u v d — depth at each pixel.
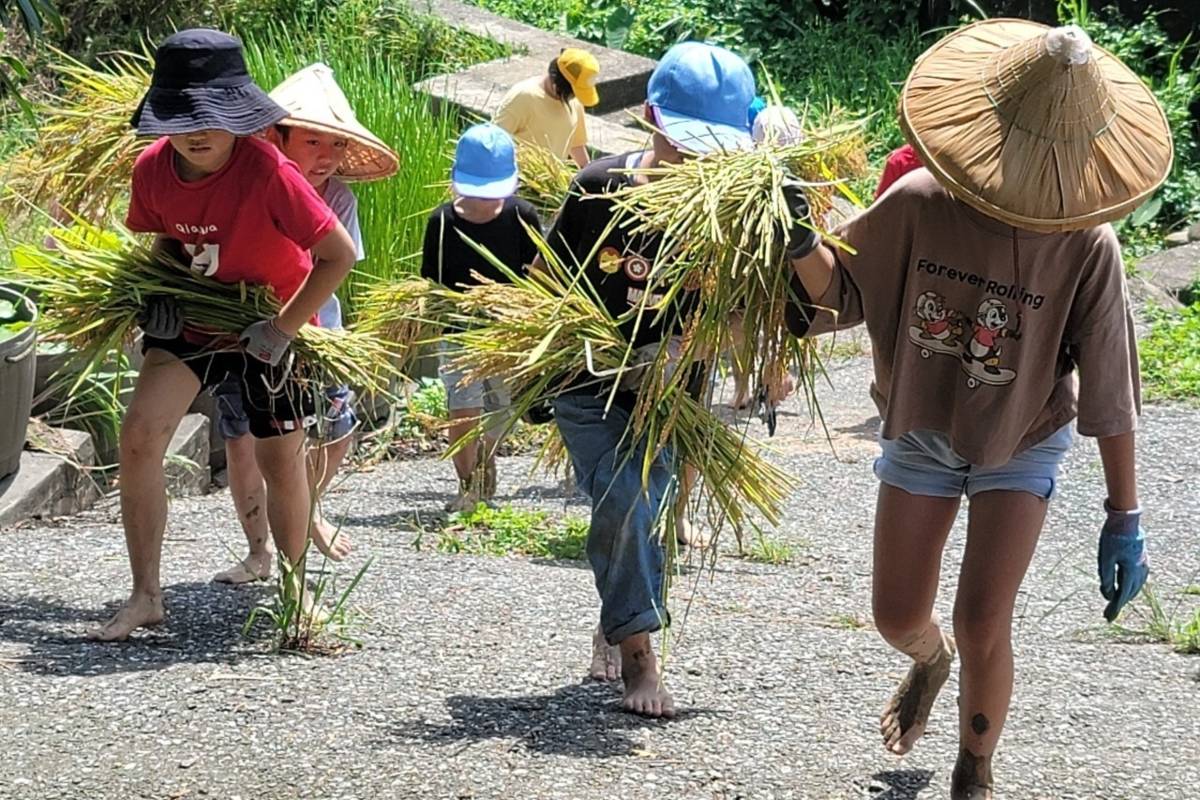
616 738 5.95
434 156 13.51
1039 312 4.92
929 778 5.75
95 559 8.25
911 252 5.00
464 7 23.27
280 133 7.56
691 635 7.45
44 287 6.99
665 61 6.02
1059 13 22.19
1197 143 21.39
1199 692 7.03
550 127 13.05
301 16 20.69
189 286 6.81
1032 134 4.73
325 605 7.49
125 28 19.83
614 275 6.18
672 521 6.16
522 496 10.98
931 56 5.03
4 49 17.48
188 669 6.46
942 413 5.11
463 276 9.88
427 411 12.59
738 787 5.55
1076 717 6.54
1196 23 22.23
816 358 5.81
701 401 6.26
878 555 5.37
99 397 10.11
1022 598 8.79
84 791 5.27
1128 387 4.99
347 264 6.61
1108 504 5.21
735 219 5.25
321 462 8.16
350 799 5.29
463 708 6.18
